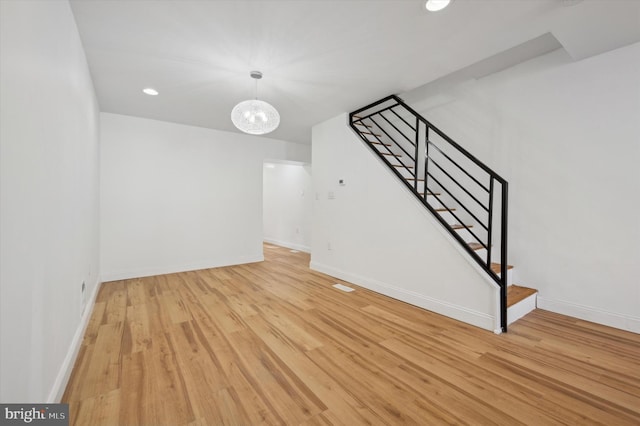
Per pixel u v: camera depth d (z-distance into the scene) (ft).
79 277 6.84
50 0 4.42
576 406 4.77
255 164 17.22
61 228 5.05
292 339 7.14
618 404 4.82
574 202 8.53
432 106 12.34
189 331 7.58
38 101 3.85
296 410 4.63
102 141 12.56
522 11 6.08
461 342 7.01
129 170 13.21
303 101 11.39
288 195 22.84
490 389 5.21
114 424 4.29
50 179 4.39
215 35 6.93
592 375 5.65
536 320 8.33
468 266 8.21
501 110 10.12
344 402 4.83
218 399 4.88
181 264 14.62
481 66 9.86
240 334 7.41
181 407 4.68
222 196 15.97
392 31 6.79
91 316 8.55
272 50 7.60
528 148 9.46
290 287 11.80
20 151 3.24
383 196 10.99
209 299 10.24
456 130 11.48
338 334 7.44
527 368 5.89
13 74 3.07
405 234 10.11
